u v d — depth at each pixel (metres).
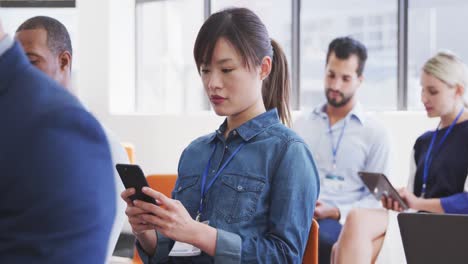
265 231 1.64
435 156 3.03
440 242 1.52
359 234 2.82
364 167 3.56
